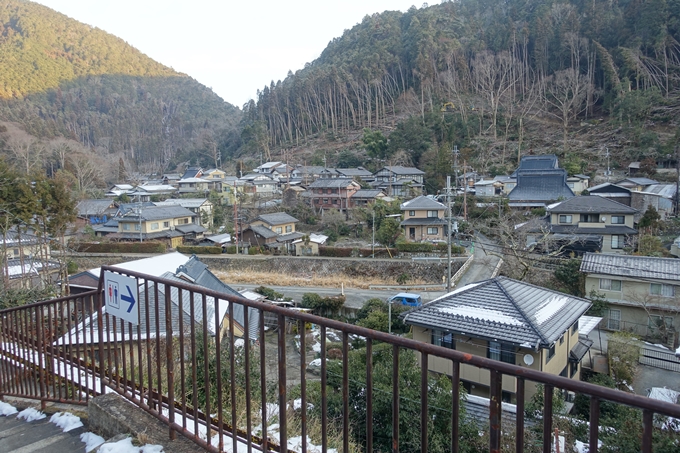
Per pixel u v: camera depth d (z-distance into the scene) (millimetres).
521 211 30625
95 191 43812
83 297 3182
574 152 40938
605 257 17594
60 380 3383
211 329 7836
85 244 29438
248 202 41625
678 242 20500
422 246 25828
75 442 2773
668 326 15367
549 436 1196
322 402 1773
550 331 9703
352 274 25078
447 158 39125
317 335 16734
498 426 1271
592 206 23828
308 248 28000
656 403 987
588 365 13023
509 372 1242
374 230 29156
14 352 3877
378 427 6496
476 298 11078
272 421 4340
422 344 1440
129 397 2844
